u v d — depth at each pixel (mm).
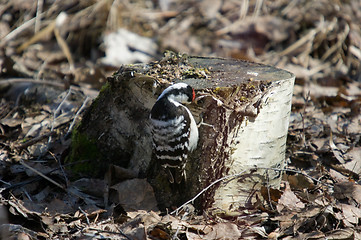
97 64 16969
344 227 8039
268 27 18203
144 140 9359
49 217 8234
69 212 8695
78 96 13852
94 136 10227
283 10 18922
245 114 8289
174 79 8875
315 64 17078
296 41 18016
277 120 8852
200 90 8242
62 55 17172
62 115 12711
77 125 10883
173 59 9844
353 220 8188
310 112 13398
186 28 18656
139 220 8047
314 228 8008
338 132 12281
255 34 18125
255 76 8875
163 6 19625
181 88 8070
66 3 18453
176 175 8445
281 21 18453
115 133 9945
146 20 18812
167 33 18344
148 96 9109
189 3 19672
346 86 15758
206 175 8656
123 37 17609
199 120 8539
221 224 8102
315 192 9422
